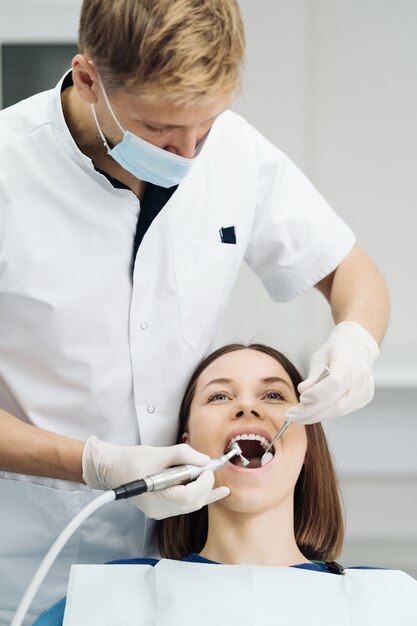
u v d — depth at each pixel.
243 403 2.04
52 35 3.70
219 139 2.13
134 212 1.96
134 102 1.57
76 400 1.99
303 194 2.26
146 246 1.98
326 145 3.98
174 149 1.68
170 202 2.02
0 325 1.94
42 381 1.98
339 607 1.85
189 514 2.20
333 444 3.72
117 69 1.54
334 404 1.87
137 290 1.97
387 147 3.97
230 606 1.84
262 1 3.71
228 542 2.04
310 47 3.91
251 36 3.72
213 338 2.19
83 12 1.60
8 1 3.67
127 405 2.03
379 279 2.21
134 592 1.89
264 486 1.98
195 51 1.48
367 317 2.07
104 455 1.77
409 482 3.83
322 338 3.93
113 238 1.95
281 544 2.04
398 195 3.99
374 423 3.71
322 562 2.09
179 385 2.09
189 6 1.51
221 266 2.09
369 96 3.95
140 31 1.50
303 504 2.20
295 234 2.23
